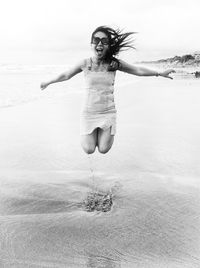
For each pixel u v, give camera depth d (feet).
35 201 15.64
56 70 95.66
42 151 23.53
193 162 21.18
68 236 12.82
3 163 20.88
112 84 15.33
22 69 97.04
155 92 53.42
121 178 18.35
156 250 12.02
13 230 13.10
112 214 14.52
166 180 18.17
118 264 11.19
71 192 16.61
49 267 10.95
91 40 14.98
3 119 33.60
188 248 12.17
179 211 14.80
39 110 38.63
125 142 25.17
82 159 21.85
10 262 11.16
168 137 26.68
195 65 110.11
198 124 31.45
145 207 15.12
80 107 40.91
